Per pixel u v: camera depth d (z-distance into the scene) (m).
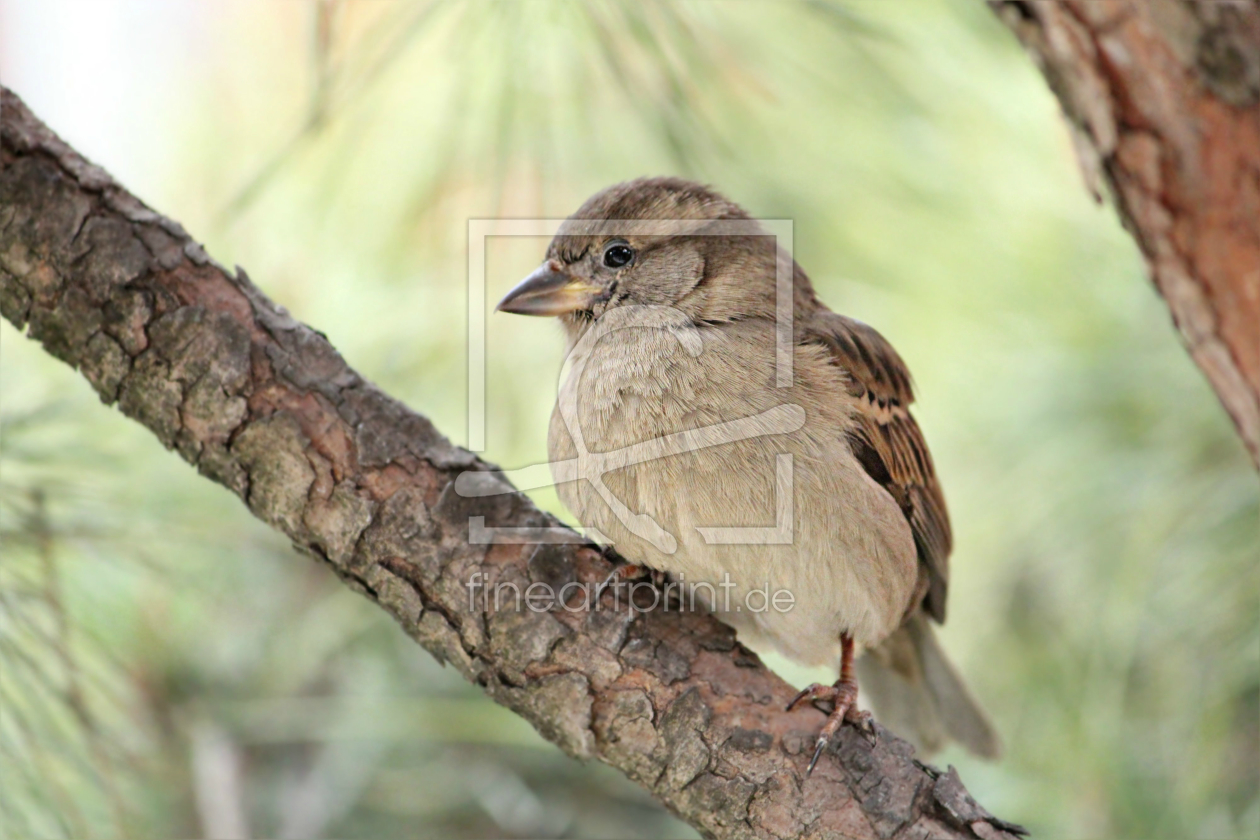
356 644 8.31
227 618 8.02
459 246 7.73
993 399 8.16
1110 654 7.36
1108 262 7.83
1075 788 7.39
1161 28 4.16
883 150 7.90
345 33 6.03
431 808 8.16
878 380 7.07
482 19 5.98
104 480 6.73
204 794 7.34
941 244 8.14
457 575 5.57
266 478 5.57
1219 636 7.07
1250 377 4.41
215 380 5.50
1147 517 7.33
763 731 5.43
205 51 10.49
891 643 8.04
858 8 7.09
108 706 6.76
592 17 5.97
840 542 6.35
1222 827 6.95
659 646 5.58
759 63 7.18
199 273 5.59
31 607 5.94
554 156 6.87
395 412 5.71
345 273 8.04
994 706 8.20
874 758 5.39
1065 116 4.68
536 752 8.32
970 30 7.33
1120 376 7.66
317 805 7.98
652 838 8.16
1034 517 7.86
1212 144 4.21
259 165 7.58
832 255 8.42
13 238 5.42
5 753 5.61
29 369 7.07
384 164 7.48
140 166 9.44
